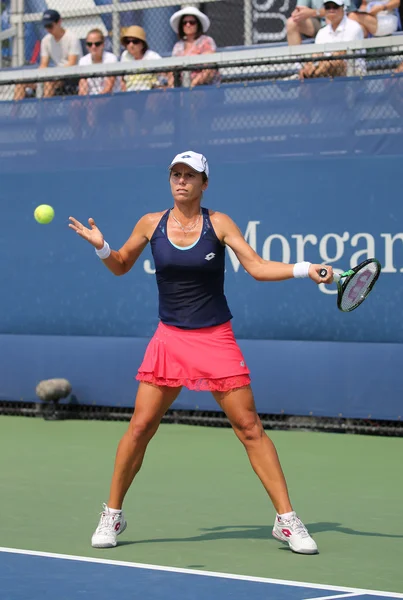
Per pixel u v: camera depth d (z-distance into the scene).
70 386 35.38
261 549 18.38
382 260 32.03
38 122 36.09
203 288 18.36
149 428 18.61
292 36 36.97
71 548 18.36
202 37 38.00
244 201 33.72
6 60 41.84
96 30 38.78
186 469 26.80
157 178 34.59
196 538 19.28
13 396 36.56
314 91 32.72
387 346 31.88
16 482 25.02
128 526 20.30
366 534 19.66
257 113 33.47
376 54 31.67
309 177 32.88
